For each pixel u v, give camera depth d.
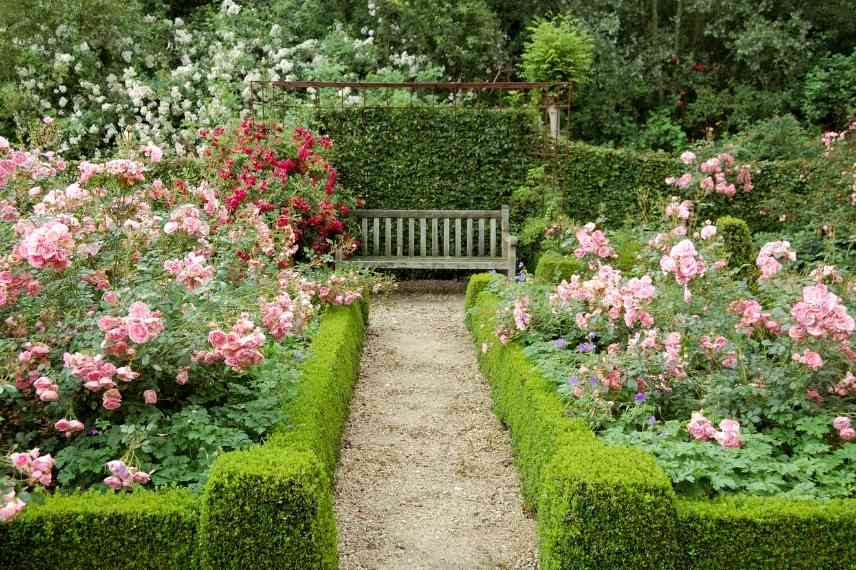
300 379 4.26
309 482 2.80
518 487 4.15
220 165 8.40
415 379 5.93
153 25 12.25
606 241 5.34
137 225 3.82
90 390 3.27
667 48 14.25
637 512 2.73
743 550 2.75
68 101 11.41
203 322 3.48
